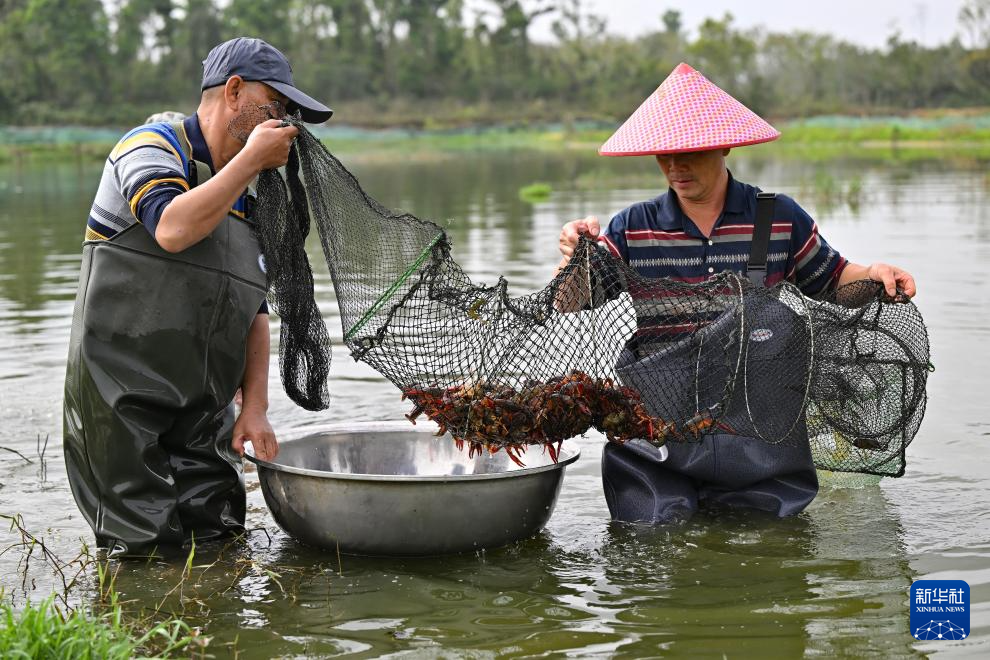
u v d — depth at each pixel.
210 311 3.89
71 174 31.41
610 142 4.37
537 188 19.72
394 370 4.07
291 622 3.35
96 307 3.83
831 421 4.55
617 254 4.42
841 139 52.53
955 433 5.22
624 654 3.10
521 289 8.80
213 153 3.96
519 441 3.97
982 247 11.10
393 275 4.02
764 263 4.39
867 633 3.21
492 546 3.96
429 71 85.38
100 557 3.93
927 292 8.61
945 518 4.21
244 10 83.56
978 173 23.34
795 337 4.06
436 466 4.63
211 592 3.61
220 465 4.11
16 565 3.83
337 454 4.55
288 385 4.43
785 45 88.12
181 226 3.64
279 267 4.15
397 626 3.32
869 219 14.18
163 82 74.44
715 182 4.34
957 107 78.56
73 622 2.97
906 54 81.00
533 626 3.30
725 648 3.13
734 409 4.09
